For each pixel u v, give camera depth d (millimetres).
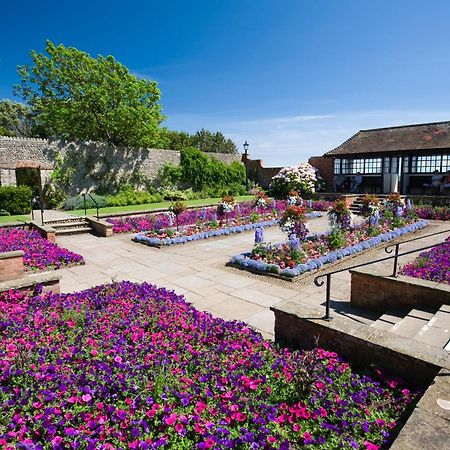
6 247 8594
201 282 6680
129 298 5035
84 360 3230
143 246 10211
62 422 2352
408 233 11047
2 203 14688
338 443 2242
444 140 17547
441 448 1848
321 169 23703
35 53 21828
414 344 3070
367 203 11492
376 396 2773
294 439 2354
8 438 2236
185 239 10508
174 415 2402
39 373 2904
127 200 18766
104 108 21938
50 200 17719
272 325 4703
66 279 7031
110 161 20625
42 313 4398
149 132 23172
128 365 3111
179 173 23266
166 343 3631
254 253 8148
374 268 5441
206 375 3035
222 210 13242
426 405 2223
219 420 2443
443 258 6512
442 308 4207
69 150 19062
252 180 29016
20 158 17547
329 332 3488
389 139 20141
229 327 4062
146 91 23141
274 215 14898
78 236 12008
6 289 4855
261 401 2662
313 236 9734
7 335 3801
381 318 4535
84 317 4219
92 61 21672
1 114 43719
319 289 6152
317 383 2826
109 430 2336
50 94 23156
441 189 17953
